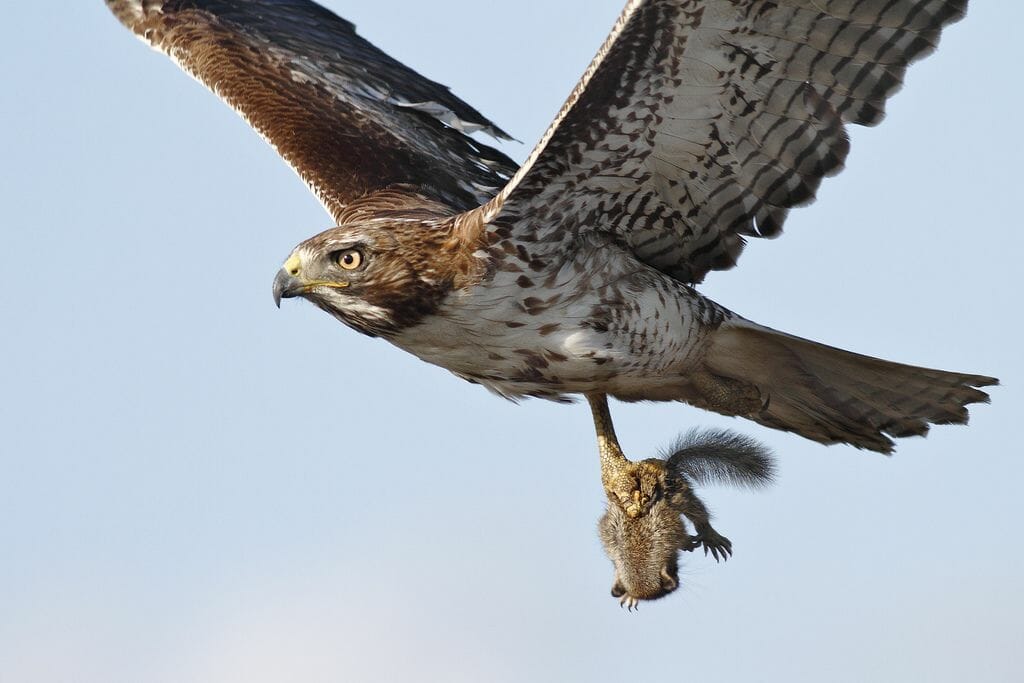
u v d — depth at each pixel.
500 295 11.40
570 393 12.02
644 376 11.88
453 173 14.09
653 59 10.63
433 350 11.77
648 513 11.96
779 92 10.85
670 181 11.35
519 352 11.64
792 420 12.42
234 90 14.52
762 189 11.36
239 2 15.32
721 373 12.18
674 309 11.68
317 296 11.65
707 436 12.48
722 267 11.86
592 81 10.64
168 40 15.02
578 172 11.18
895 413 12.11
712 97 10.88
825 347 11.77
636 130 11.02
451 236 11.41
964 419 11.99
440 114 14.52
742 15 10.45
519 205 11.24
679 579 12.01
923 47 10.61
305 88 14.54
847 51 10.63
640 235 11.65
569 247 11.47
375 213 13.02
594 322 11.54
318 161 13.83
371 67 14.89
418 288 11.41
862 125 10.89
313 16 15.17
